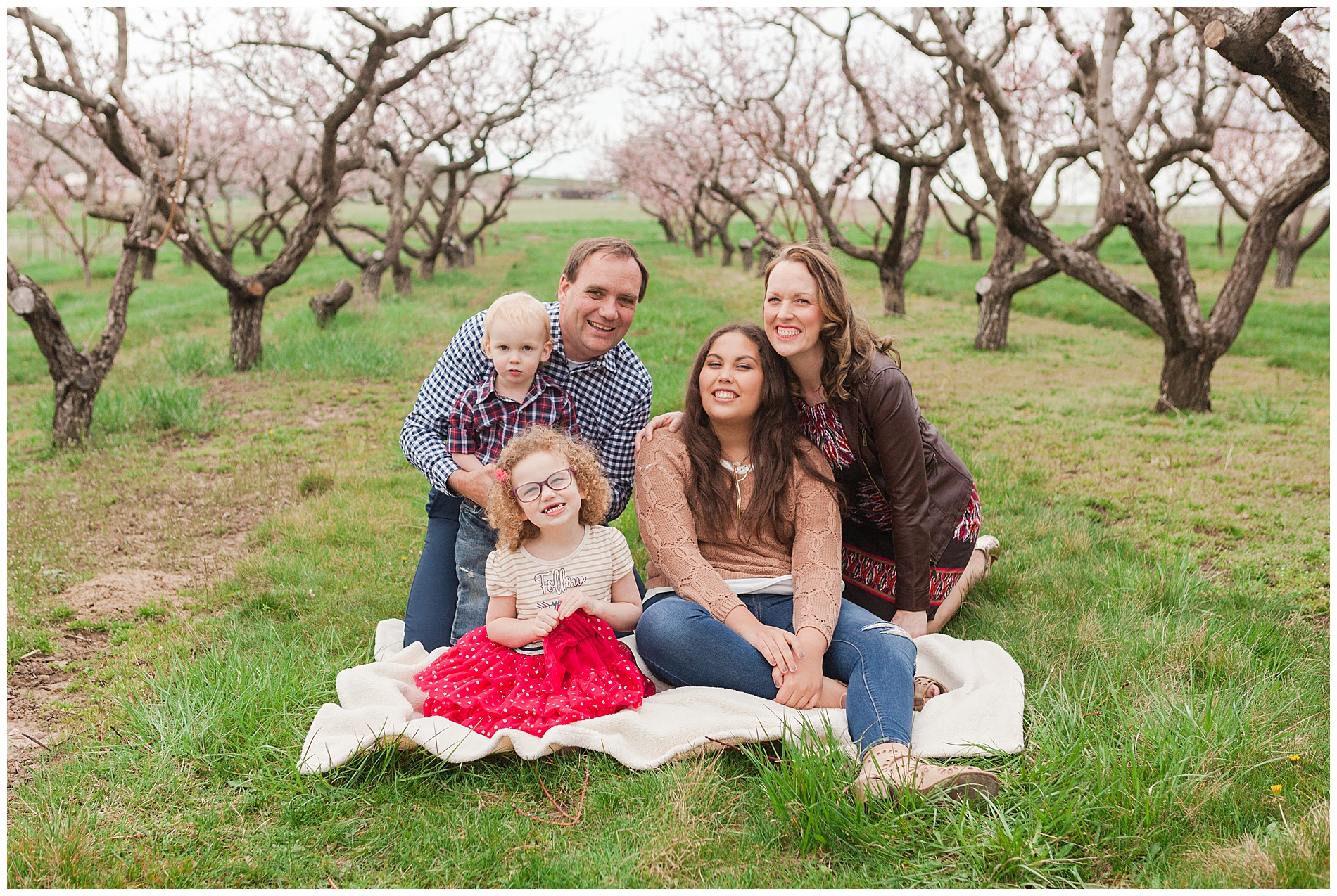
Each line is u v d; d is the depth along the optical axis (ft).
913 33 42.50
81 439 24.70
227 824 8.21
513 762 9.00
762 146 52.49
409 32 34.17
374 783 8.74
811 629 9.50
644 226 186.70
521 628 9.77
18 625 12.97
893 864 7.43
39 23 28.84
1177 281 26.61
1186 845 7.52
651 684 10.32
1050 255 28.37
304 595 14.02
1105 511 18.15
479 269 93.09
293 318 45.03
